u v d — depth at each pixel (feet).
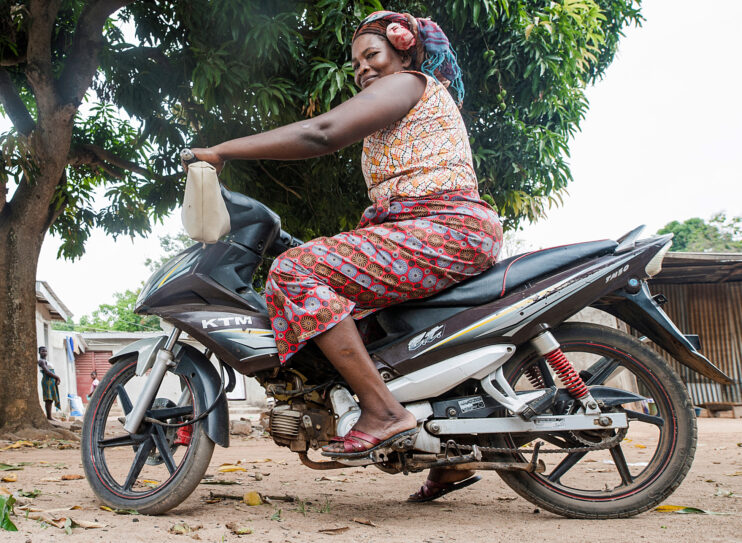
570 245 7.71
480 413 7.33
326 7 20.63
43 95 22.67
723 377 7.57
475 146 25.12
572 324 7.89
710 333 42.32
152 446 7.97
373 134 7.59
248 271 8.00
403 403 7.22
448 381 7.19
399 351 7.22
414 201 7.32
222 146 6.80
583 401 7.40
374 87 7.20
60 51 27.09
